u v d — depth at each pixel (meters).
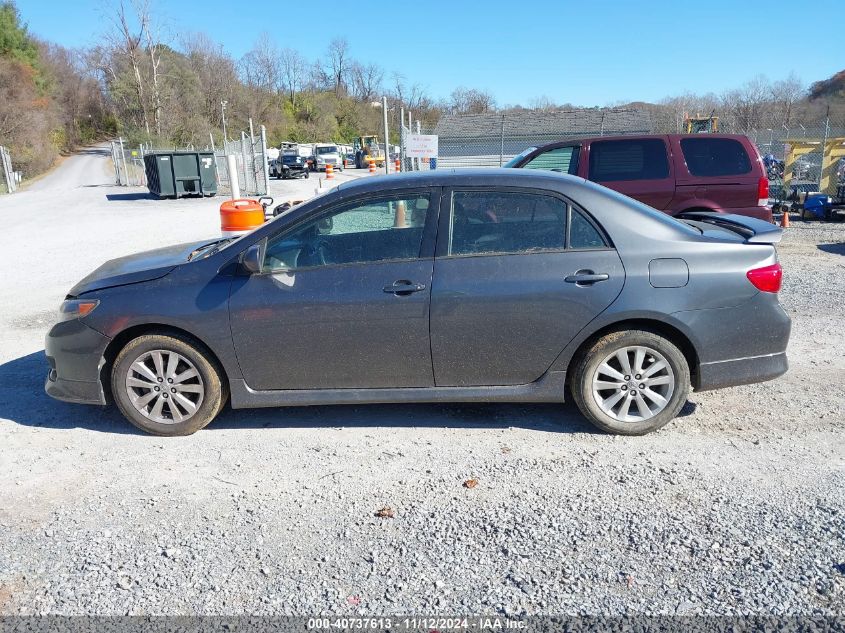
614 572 2.76
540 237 4.02
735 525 3.07
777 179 19.56
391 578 2.77
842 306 7.04
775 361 4.11
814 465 3.63
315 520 3.22
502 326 3.97
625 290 3.91
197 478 3.68
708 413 4.39
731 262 3.97
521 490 3.45
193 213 20.28
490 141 31.08
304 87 94.69
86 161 72.94
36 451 4.05
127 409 4.20
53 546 3.05
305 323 4.01
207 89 78.69
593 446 3.95
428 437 4.12
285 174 42.06
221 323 4.04
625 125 31.19
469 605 2.59
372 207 4.07
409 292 3.96
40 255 12.12
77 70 97.25
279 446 4.05
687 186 8.35
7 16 76.50
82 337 4.17
